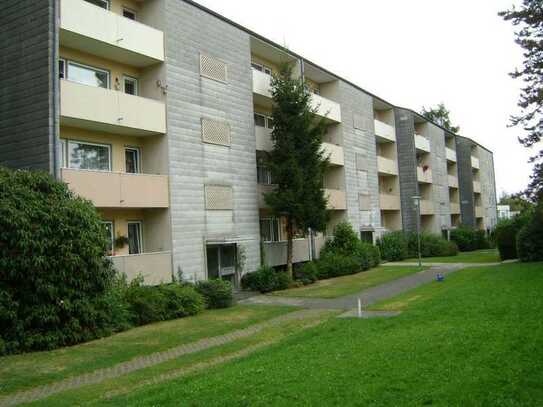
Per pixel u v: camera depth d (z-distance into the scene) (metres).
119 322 13.58
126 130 17.66
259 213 25.33
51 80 14.84
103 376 9.40
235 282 21.94
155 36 18.38
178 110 19.08
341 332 11.41
